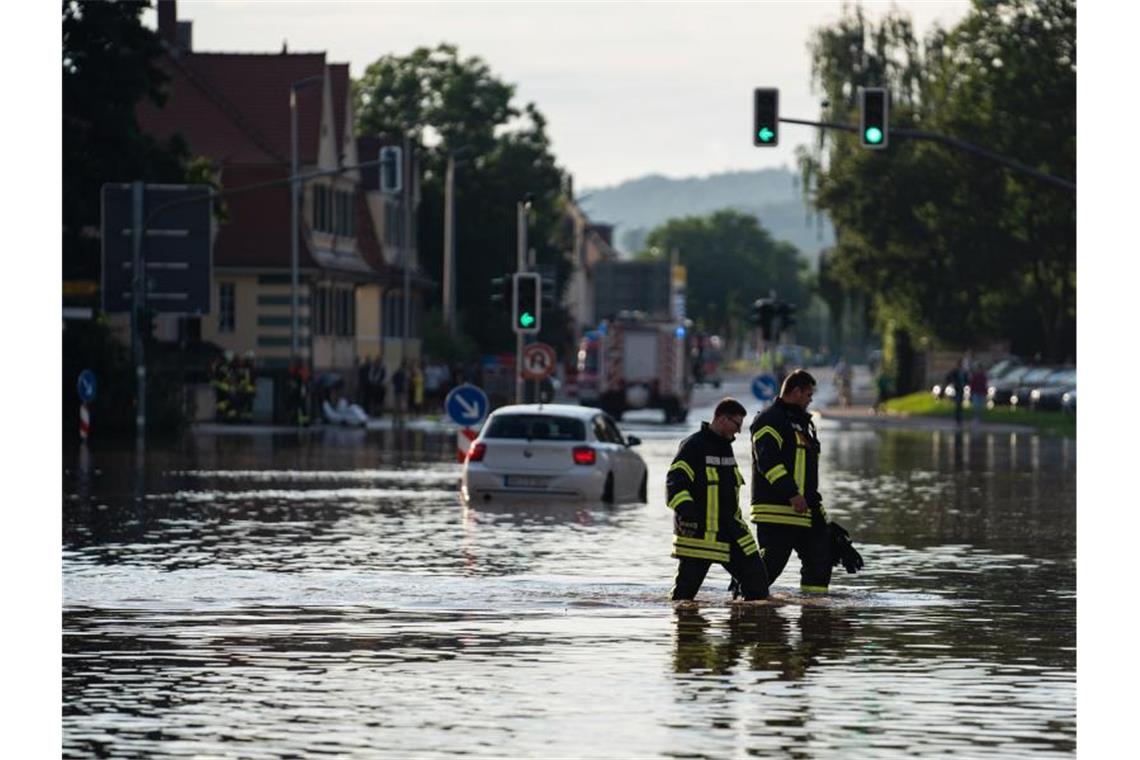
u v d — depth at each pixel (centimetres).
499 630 3769
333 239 18775
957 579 4791
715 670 3288
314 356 18025
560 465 7281
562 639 3647
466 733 2731
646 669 3297
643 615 3994
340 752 2598
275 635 3700
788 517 4188
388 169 12438
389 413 17775
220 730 2753
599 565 4997
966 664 3372
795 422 4209
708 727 2778
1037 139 18050
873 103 9538
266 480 8400
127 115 13450
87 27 13325
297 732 2739
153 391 12700
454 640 3631
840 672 3275
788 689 3106
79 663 3353
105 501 7162
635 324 17075
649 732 2738
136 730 2756
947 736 2717
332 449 11212
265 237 17525
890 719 2845
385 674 3241
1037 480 9025
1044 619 3997
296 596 4316
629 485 7506
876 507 7312
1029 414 17612
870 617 3997
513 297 9569
